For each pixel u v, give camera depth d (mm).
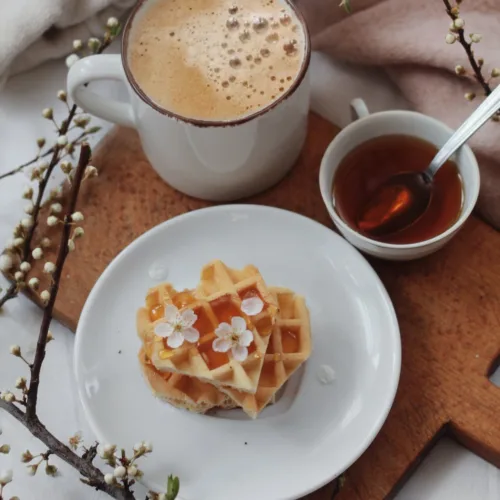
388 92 761
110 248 715
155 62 676
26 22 741
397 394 672
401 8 714
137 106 670
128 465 625
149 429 661
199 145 670
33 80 777
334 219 675
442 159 683
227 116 663
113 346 677
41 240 714
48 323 645
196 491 645
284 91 663
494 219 715
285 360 645
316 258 692
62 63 780
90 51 780
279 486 642
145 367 653
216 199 720
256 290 646
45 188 744
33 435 659
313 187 725
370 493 656
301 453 652
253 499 637
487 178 702
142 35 683
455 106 711
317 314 683
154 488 645
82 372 667
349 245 688
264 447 655
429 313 689
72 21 759
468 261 699
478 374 673
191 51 677
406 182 699
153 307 657
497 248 700
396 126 697
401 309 692
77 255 712
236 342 629
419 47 704
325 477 640
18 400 661
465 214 666
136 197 726
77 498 678
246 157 683
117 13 770
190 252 698
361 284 681
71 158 753
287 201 723
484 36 689
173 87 669
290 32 681
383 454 661
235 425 660
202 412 663
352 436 651
